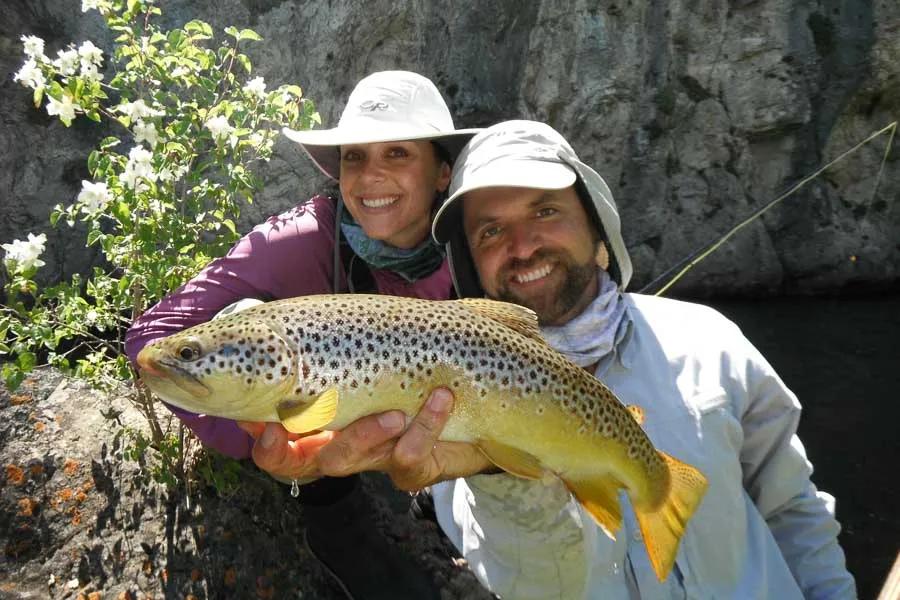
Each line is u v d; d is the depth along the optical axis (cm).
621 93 335
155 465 122
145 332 100
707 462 81
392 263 112
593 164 342
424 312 68
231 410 64
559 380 70
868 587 143
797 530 90
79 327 115
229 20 285
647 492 73
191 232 120
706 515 81
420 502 128
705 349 87
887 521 163
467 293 92
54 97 111
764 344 278
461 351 67
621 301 89
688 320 90
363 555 107
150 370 63
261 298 104
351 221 112
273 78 290
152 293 113
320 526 106
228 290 102
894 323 300
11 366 109
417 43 308
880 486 177
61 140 261
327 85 296
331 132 109
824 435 204
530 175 77
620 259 87
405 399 66
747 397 86
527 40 327
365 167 109
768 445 88
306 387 64
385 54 305
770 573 84
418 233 114
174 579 110
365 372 65
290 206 281
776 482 89
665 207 346
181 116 120
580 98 334
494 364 68
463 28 314
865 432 205
